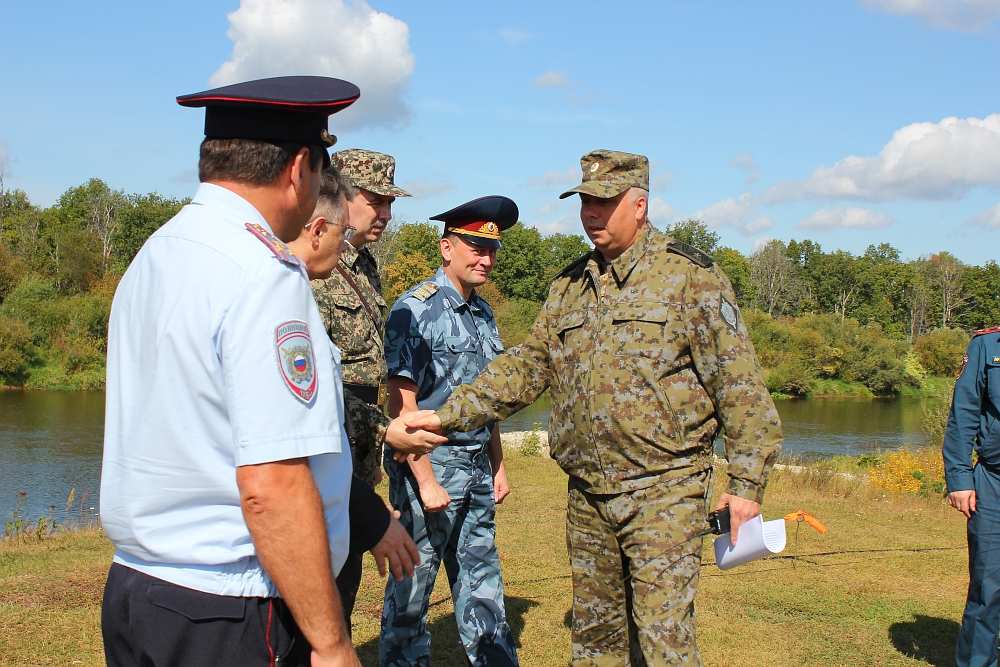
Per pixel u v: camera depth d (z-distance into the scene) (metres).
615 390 2.81
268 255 1.54
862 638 4.33
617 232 2.88
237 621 1.54
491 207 3.52
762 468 2.64
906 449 15.23
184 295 1.51
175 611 1.52
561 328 3.00
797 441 25.25
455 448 3.41
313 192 1.76
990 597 3.71
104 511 1.60
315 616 1.49
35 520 10.06
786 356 49.56
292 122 1.67
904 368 51.16
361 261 3.26
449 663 3.89
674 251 2.88
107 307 39.38
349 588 2.30
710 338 2.76
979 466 3.81
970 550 3.82
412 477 3.34
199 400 1.50
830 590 5.18
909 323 86.75
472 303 3.69
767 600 4.95
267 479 1.43
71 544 5.93
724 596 5.01
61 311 38.41
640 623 2.74
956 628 4.52
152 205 76.88
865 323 85.50
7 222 73.75
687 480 2.81
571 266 3.12
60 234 63.69
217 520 1.53
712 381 2.79
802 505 8.52
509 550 6.10
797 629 4.45
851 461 14.91
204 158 1.66
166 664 1.52
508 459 11.28
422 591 3.36
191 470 1.52
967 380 3.83
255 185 1.65
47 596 4.53
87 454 17.67
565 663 3.91
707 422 2.86
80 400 30.33
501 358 3.11
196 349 1.49
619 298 2.88
